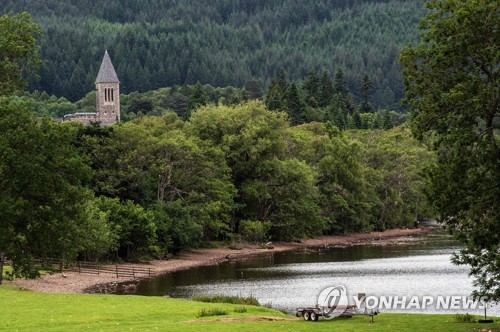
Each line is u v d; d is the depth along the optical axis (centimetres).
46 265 17125
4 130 14150
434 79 8350
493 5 7769
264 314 10600
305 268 18975
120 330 8669
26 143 14075
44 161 14062
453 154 8338
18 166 13688
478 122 8144
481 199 8050
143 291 15250
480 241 8056
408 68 8562
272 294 14238
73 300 11744
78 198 14700
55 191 14288
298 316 10494
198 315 10250
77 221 15212
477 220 8200
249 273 18262
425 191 8619
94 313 10288
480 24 7900
